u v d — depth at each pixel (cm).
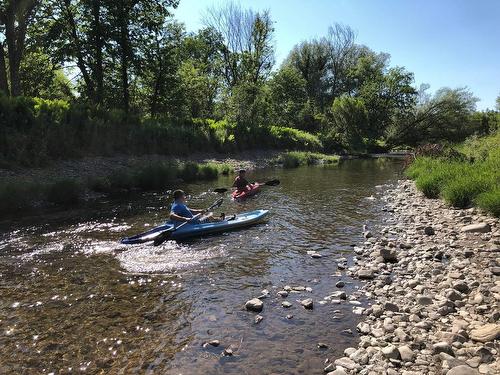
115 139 2227
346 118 4691
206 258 830
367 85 5338
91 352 483
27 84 3278
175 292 660
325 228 1070
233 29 5056
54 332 530
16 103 1753
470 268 719
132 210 1292
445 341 477
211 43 5322
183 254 856
